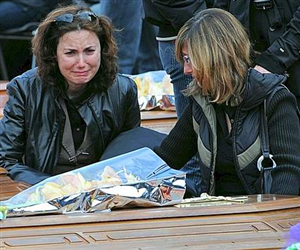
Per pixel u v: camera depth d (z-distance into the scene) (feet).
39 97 39.01
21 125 39.22
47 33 37.91
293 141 32.91
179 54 33.58
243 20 39.04
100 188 28.35
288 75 38.42
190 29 33.01
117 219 26.58
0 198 33.30
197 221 26.71
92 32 37.63
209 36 32.55
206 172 34.24
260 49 39.37
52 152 39.11
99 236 25.71
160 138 38.32
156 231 26.09
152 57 67.41
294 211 27.84
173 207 28.45
